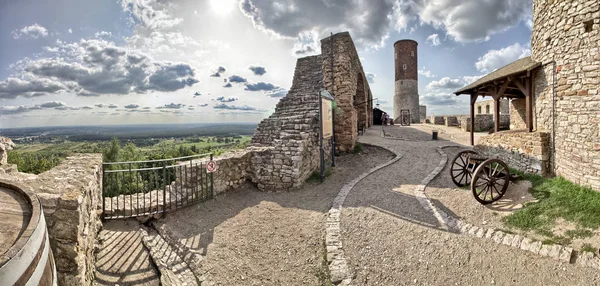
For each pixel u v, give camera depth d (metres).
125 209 5.85
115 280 3.98
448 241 4.73
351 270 4.29
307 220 5.87
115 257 4.55
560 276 3.73
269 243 5.08
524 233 4.71
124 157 25.84
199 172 7.30
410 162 10.27
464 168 7.29
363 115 20.75
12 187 2.45
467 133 17.84
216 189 7.37
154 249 4.78
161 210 6.17
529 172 7.04
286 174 7.93
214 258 4.62
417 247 4.68
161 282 3.94
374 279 4.12
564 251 4.01
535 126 7.60
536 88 7.50
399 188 7.43
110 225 5.57
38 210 2.04
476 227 5.02
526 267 3.98
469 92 12.18
